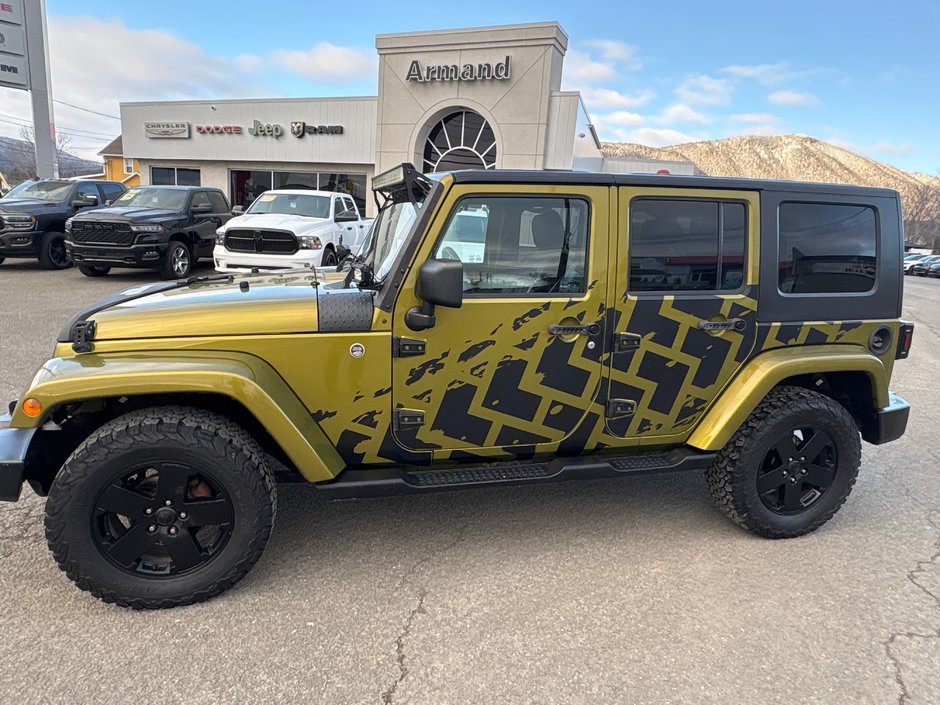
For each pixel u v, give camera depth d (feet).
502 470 10.13
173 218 39.42
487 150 58.59
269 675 7.70
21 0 57.82
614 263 9.66
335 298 9.30
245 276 12.26
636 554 10.72
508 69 54.80
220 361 8.65
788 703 7.50
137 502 8.50
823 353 10.80
